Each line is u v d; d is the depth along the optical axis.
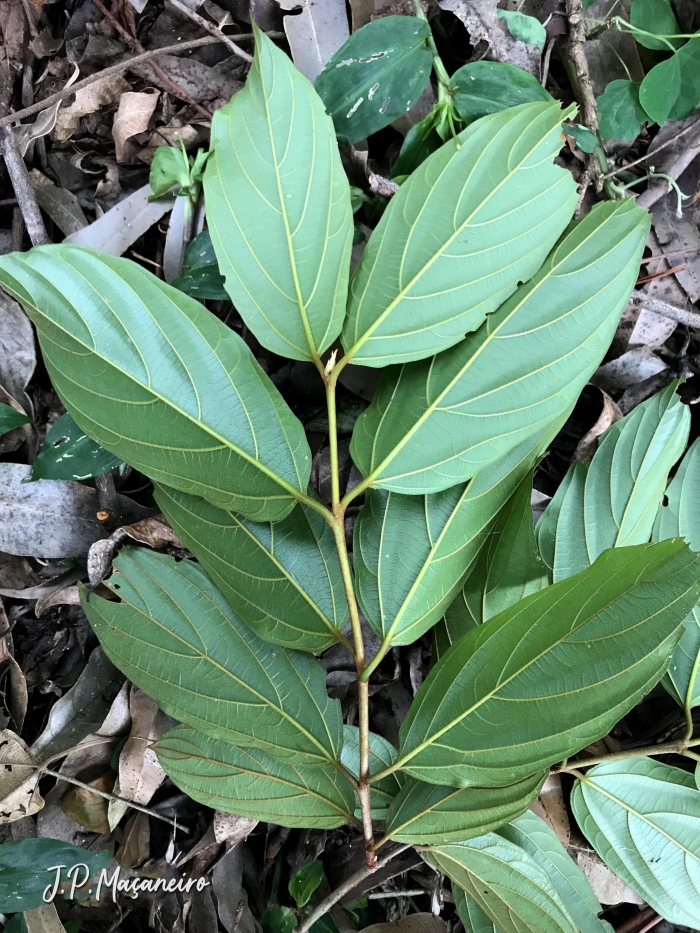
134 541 0.33
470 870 0.26
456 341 0.22
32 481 0.31
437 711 0.23
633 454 0.29
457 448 0.23
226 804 0.25
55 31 0.34
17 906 0.31
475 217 0.22
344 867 0.33
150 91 0.33
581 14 0.31
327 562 0.25
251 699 0.25
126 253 0.34
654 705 0.34
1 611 0.34
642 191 0.34
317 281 0.22
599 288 0.23
